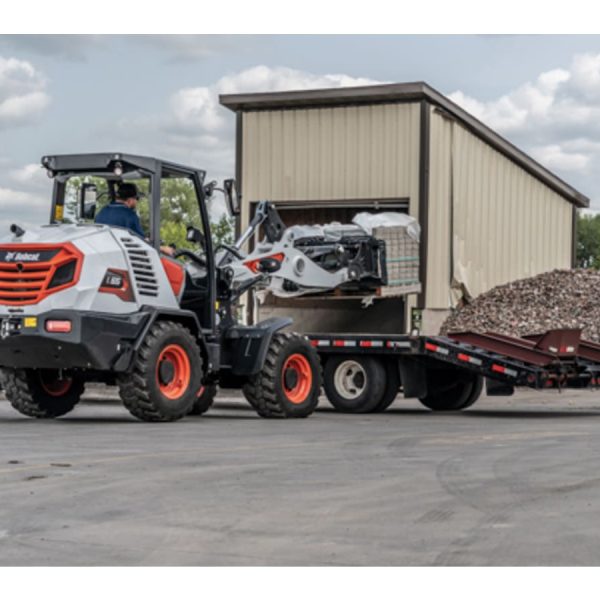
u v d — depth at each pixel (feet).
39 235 35.09
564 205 102.22
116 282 35.27
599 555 16.63
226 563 16.07
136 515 19.34
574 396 59.72
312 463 25.76
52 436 31.27
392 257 61.57
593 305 74.90
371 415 44.73
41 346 34.53
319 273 54.70
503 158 84.69
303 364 41.98
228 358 40.42
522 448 29.45
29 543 17.26
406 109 69.51
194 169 38.81
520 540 17.57
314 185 71.97
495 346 44.78
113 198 38.60
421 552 16.76
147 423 36.29
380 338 45.37
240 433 33.19
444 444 30.45
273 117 73.05
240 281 43.83
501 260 84.48
